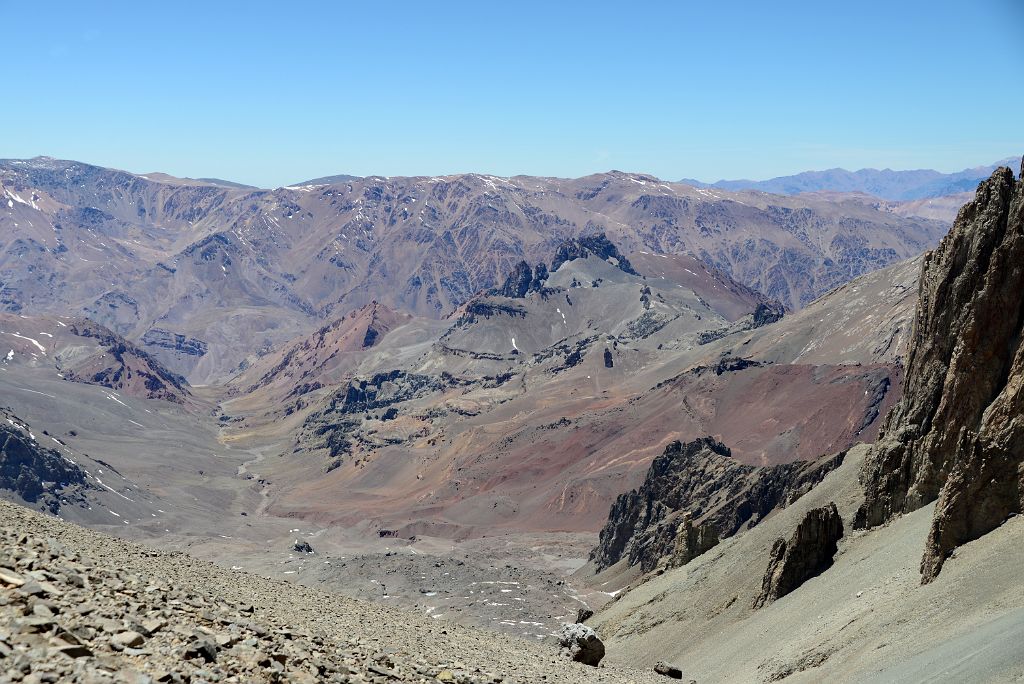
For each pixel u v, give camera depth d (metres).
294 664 28.39
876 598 78.69
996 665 44.97
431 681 33.56
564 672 52.03
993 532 70.06
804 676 70.06
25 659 20.81
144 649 24.36
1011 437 72.00
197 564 55.75
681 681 68.94
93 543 47.44
